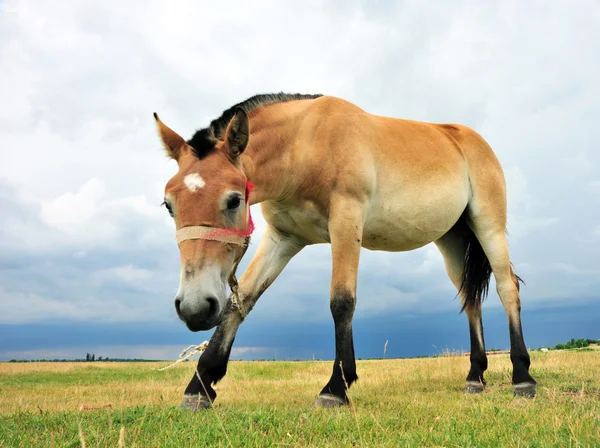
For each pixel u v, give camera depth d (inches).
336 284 172.9
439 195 212.8
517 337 226.7
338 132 186.5
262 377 418.0
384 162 196.1
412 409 162.9
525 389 213.9
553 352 451.5
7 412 193.6
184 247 137.7
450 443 113.0
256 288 196.5
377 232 202.1
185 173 145.9
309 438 123.0
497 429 128.0
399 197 200.1
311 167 181.8
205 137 152.0
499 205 242.5
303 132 184.7
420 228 211.6
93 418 150.9
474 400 195.6
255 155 172.7
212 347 181.0
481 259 253.9
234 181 145.8
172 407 166.6
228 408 169.2
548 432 122.0
